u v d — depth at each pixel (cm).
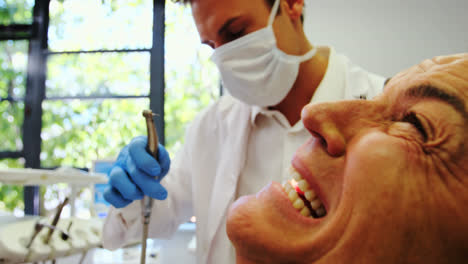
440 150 33
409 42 245
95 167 165
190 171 104
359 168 34
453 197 32
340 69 89
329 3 252
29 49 327
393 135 35
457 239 31
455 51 240
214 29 81
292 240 36
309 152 40
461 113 33
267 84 86
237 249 39
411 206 32
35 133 319
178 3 91
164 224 95
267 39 81
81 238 81
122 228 89
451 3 241
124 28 314
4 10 335
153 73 298
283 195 40
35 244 68
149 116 69
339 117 38
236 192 92
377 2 249
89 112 315
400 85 38
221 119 99
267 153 92
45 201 300
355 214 33
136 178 71
